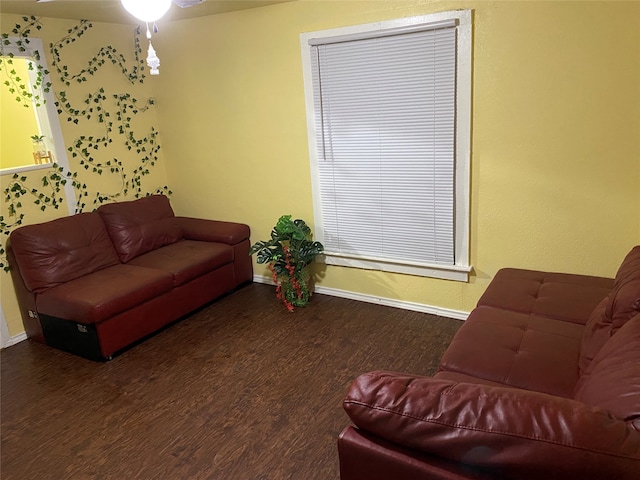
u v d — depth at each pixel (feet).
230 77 13.04
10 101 13.89
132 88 14.15
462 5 9.52
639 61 8.35
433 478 4.18
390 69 10.60
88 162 13.16
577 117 9.09
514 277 9.38
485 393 4.20
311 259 12.52
